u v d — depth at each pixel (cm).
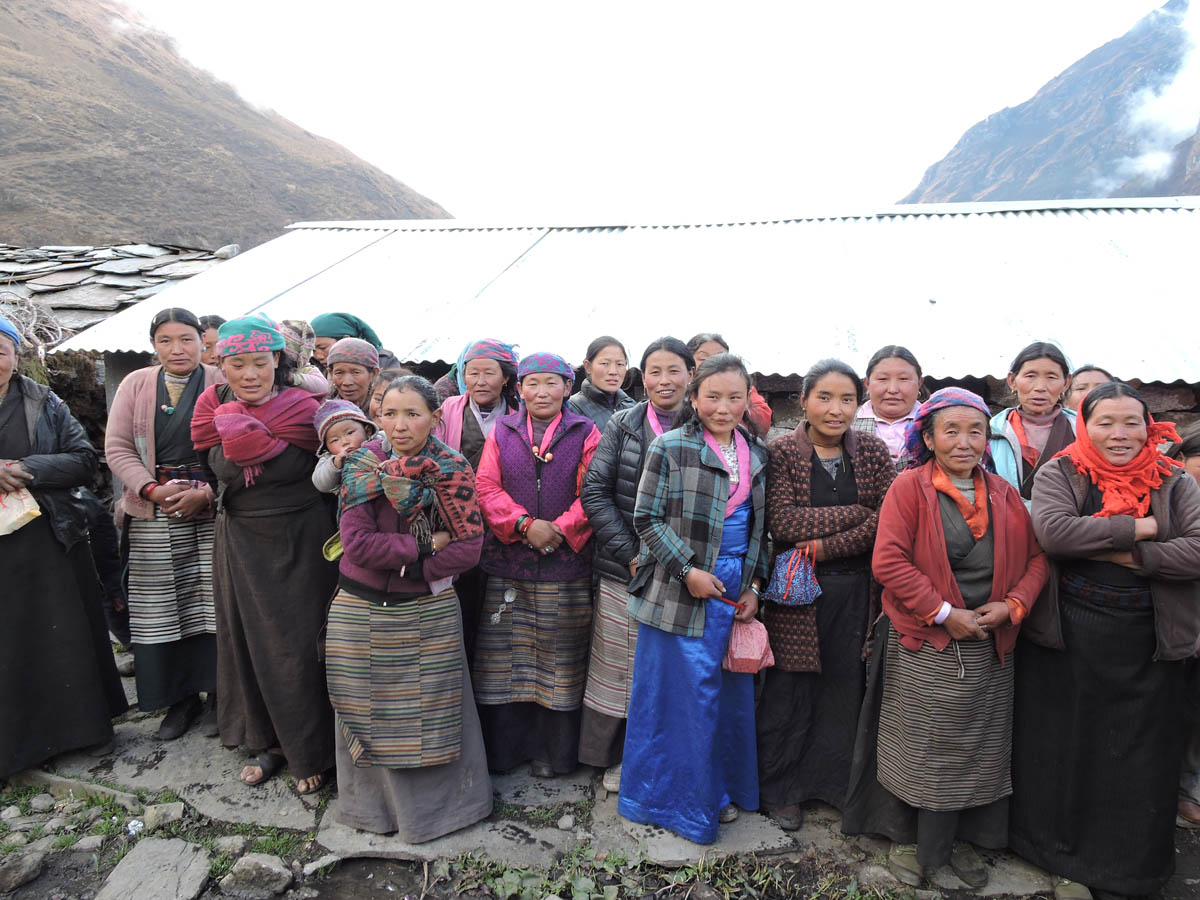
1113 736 247
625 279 660
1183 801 301
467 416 330
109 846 275
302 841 278
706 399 270
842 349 531
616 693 305
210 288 698
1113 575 246
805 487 282
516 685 311
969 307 562
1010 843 269
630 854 273
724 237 728
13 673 306
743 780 290
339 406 291
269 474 292
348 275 715
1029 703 262
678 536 270
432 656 276
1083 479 254
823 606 283
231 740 317
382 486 263
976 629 243
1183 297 548
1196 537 234
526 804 301
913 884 258
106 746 330
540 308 621
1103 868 249
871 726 272
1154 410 501
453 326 603
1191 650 241
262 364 288
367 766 277
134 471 324
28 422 316
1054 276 589
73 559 328
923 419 262
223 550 303
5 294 672
